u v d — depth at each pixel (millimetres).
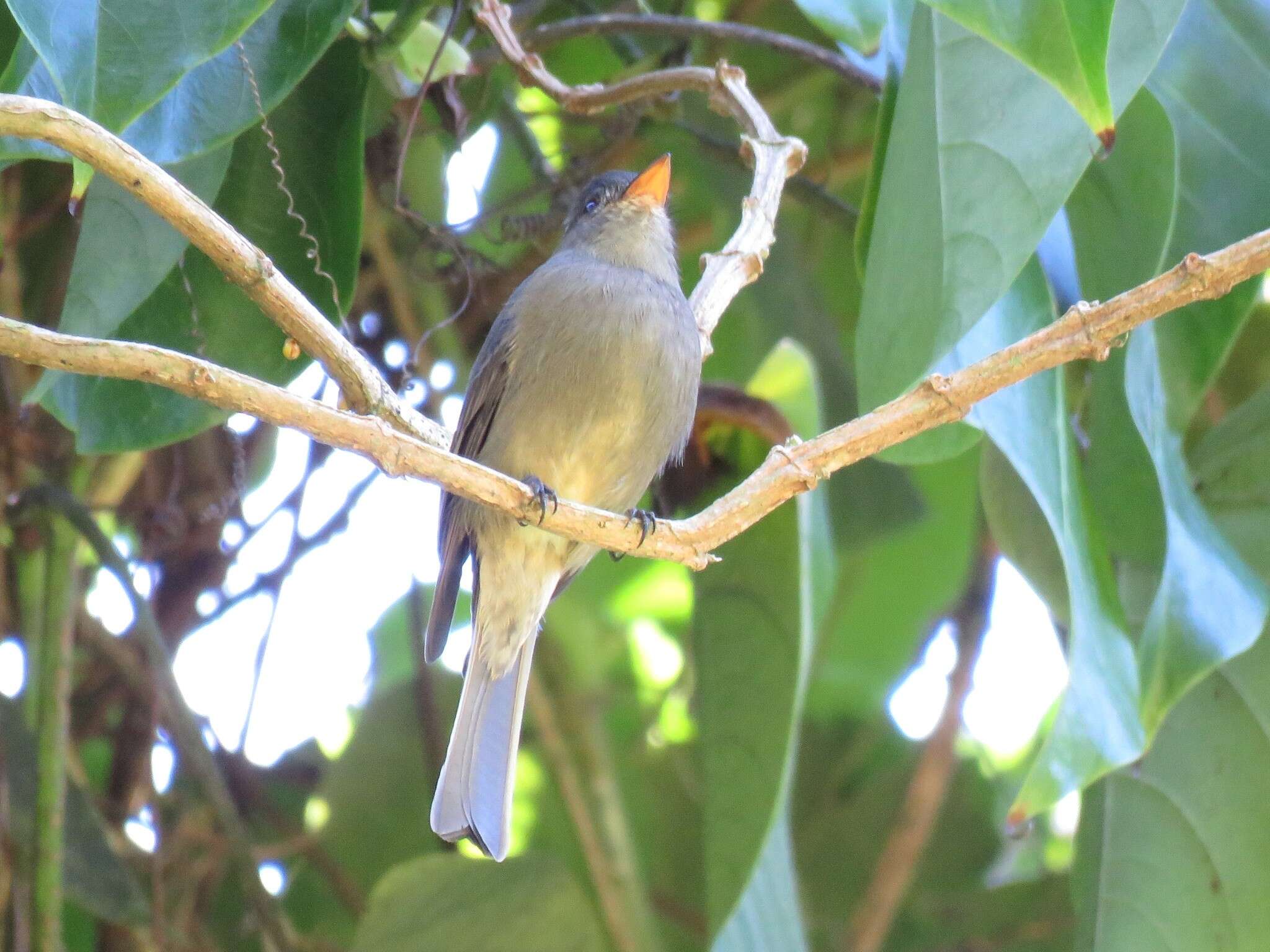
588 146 10320
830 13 6461
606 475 7855
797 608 7340
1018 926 11109
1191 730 7484
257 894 8750
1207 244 7254
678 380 7656
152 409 6891
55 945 8305
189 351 6992
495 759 7574
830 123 11039
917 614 11602
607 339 7590
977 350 6445
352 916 10445
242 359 7039
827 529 7770
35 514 8758
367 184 9109
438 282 8906
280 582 10055
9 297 8867
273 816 10500
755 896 7453
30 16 4867
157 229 6285
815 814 11797
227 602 10094
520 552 7848
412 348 9453
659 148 10320
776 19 10758
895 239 6043
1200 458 7625
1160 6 5762
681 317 7742
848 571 11461
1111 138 4719
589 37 10031
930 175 5934
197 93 5926
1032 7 4723
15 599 9133
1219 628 6621
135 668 9914
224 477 10062
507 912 9242
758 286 10188
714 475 8219
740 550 7438
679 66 8852
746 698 7352
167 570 10078
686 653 11484
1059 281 7145
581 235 8258
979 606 11227
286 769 11406
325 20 6082
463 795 7410
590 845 9922
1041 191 5734
